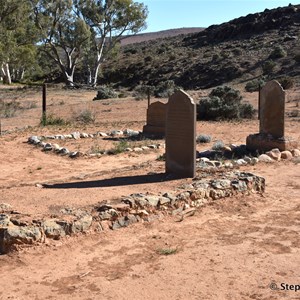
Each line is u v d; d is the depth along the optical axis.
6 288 5.76
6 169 13.86
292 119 25.27
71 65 73.31
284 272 6.21
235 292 5.63
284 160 14.06
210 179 10.06
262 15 90.62
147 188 9.66
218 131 21.70
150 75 74.31
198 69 67.12
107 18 72.38
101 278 6.06
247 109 27.38
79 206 8.09
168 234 7.72
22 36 64.56
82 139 19.47
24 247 6.73
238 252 6.94
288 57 61.06
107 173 12.00
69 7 68.75
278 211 9.06
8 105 34.16
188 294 5.59
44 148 16.86
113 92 46.38
